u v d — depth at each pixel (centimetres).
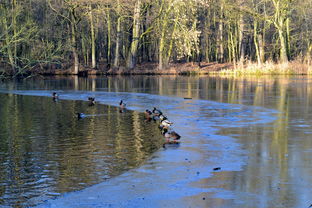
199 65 8406
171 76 6862
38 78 6066
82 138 1662
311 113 2355
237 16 7812
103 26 8481
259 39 8019
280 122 2034
